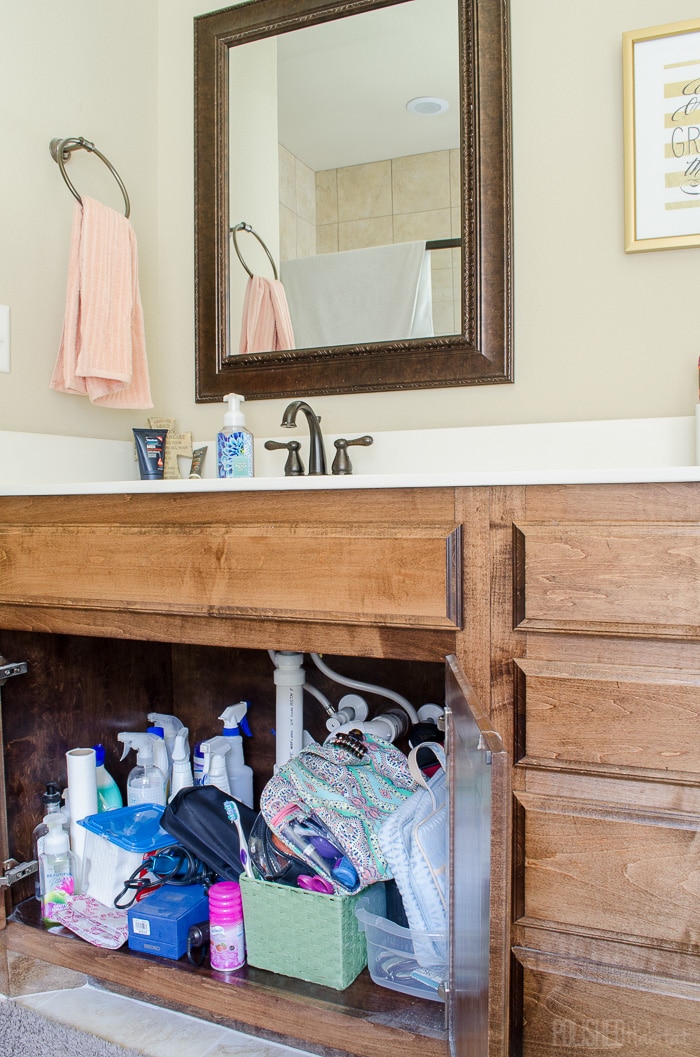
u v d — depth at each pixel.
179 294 1.86
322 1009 1.12
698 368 1.38
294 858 1.25
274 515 1.14
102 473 1.75
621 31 1.47
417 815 1.21
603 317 1.49
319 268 1.70
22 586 1.34
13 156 1.53
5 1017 1.30
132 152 1.80
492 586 1.01
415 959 1.15
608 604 0.95
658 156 1.44
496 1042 0.69
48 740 1.49
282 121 1.73
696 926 0.92
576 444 1.50
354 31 1.66
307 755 1.35
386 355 1.63
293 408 1.52
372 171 1.65
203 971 1.22
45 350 1.62
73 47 1.65
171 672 1.85
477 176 1.55
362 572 1.08
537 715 0.99
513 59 1.54
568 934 0.98
